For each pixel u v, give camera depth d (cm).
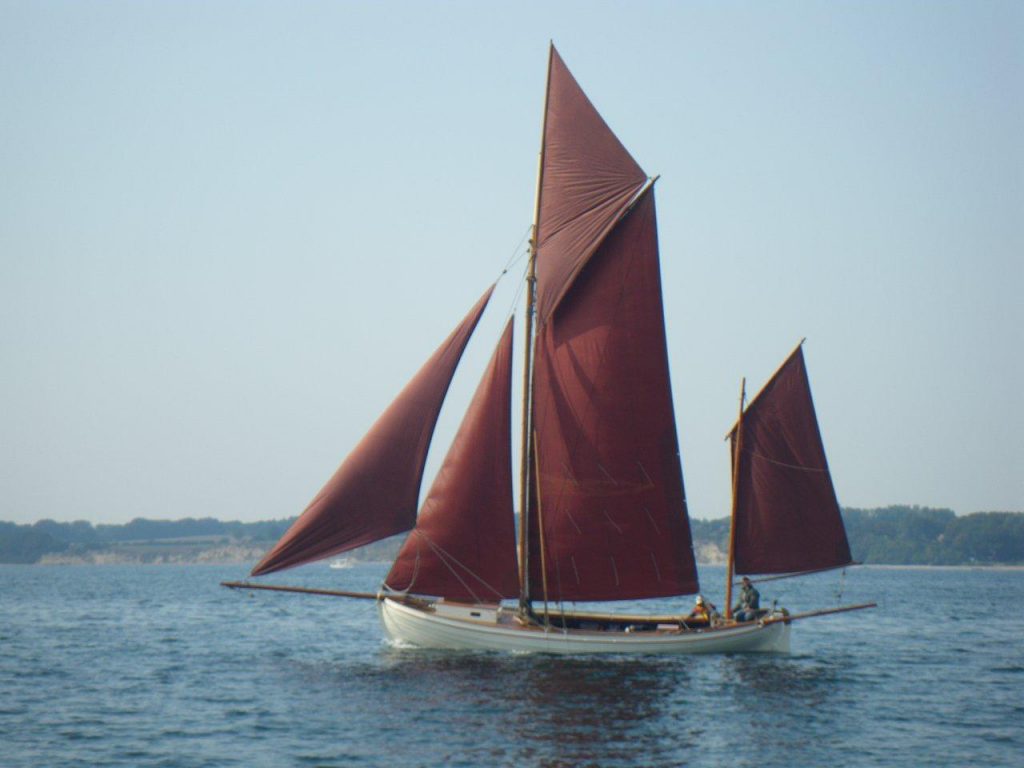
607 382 10525
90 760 7144
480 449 10256
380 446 9912
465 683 9362
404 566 10225
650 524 10575
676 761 7181
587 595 10525
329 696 9062
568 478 10512
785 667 10750
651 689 9269
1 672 10844
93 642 13912
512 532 10325
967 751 7588
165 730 7944
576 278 10519
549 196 10581
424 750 7344
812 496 11069
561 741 7588
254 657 12000
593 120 10538
